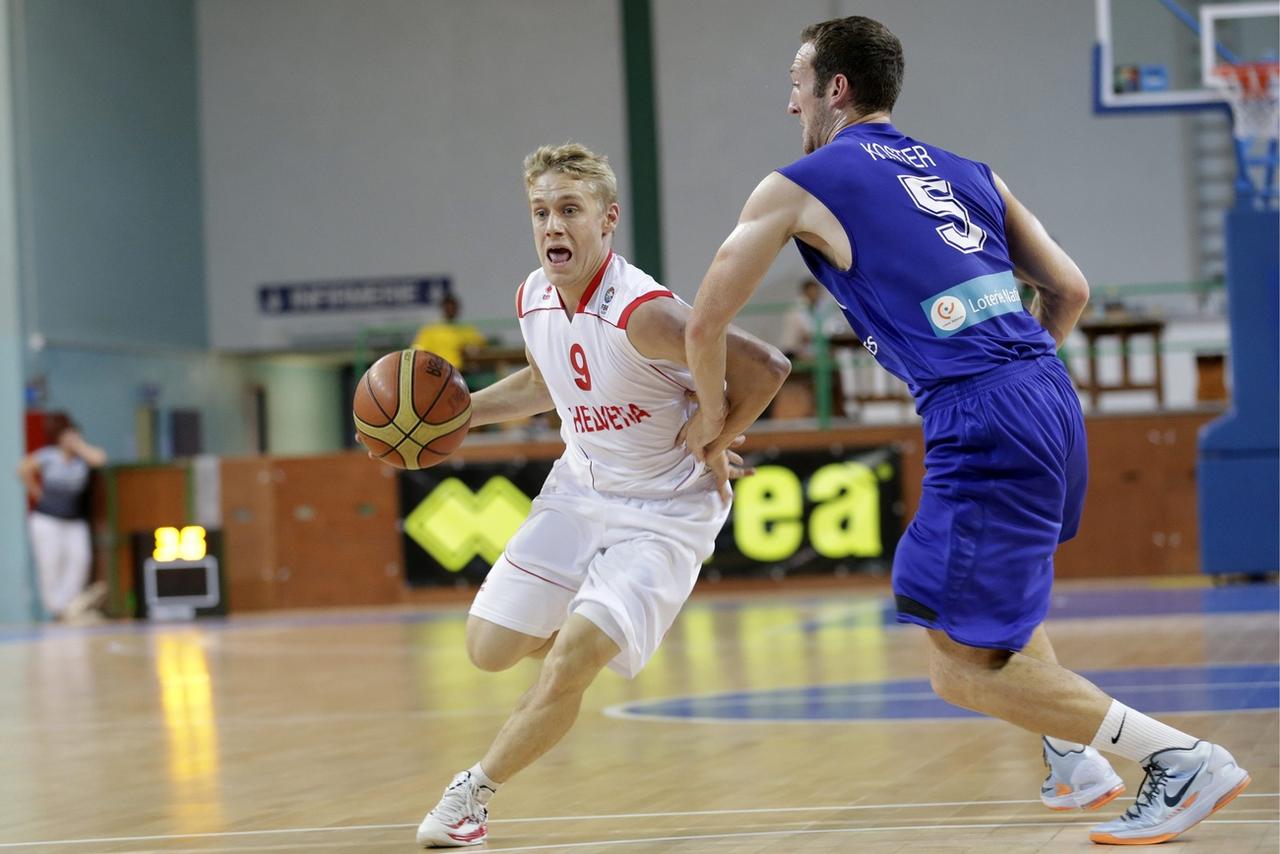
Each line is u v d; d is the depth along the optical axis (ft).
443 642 48.80
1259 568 52.60
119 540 69.36
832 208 15.12
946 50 84.38
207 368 92.12
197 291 91.71
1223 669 30.27
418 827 17.42
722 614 55.16
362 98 91.35
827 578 64.80
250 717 31.14
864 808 17.70
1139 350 64.49
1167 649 34.88
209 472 69.05
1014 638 14.73
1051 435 14.90
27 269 75.97
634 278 16.49
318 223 91.71
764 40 87.20
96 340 80.89
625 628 16.14
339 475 68.49
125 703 34.81
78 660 47.47
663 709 29.09
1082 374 72.43
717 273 15.12
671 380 16.56
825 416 65.51
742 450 65.46
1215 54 54.44
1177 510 63.41
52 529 68.54
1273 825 15.43
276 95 92.27
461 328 69.56
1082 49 83.15
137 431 84.12
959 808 17.42
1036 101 83.61
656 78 88.33
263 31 92.48
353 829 17.92
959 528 14.82
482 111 90.27
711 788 19.81
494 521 67.21
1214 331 76.07
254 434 94.38
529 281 17.42
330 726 28.96
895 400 68.33
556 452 66.59
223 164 92.73
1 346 73.72
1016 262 16.52
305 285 91.76
